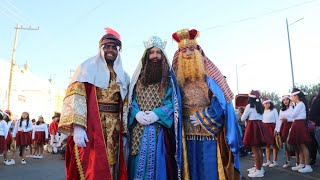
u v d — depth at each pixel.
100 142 2.90
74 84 2.98
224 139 3.26
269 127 7.55
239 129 3.30
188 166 3.16
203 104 3.30
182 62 3.43
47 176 7.17
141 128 3.12
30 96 32.66
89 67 3.05
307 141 6.48
